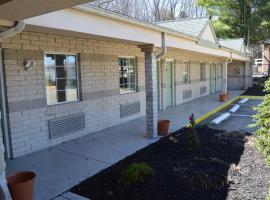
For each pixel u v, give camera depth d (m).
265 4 27.69
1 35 3.92
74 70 8.00
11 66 6.18
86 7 5.25
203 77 19.39
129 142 7.52
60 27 4.95
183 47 9.94
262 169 5.50
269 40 31.12
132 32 6.87
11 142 6.24
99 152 6.69
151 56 7.88
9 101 6.16
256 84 27.44
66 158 6.30
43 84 6.93
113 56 9.36
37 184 4.96
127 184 4.82
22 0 3.14
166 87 13.91
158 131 8.17
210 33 14.69
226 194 4.52
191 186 4.78
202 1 29.77
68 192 4.67
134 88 10.77
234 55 18.78
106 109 9.12
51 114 7.18
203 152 6.54
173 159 6.09
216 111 13.12
